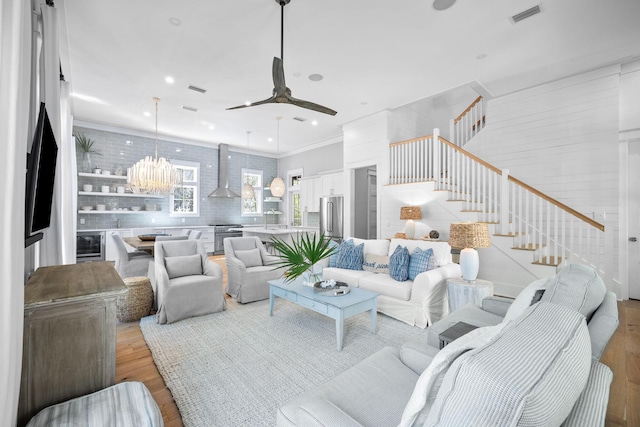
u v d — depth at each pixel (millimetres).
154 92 4578
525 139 4715
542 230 4391
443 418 641
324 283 2963
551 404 589
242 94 4656
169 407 1776
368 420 1079
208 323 3066
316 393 1202
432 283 2949
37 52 2127
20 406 1241
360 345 2570
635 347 2148
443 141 4973
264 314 3340
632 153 3932
